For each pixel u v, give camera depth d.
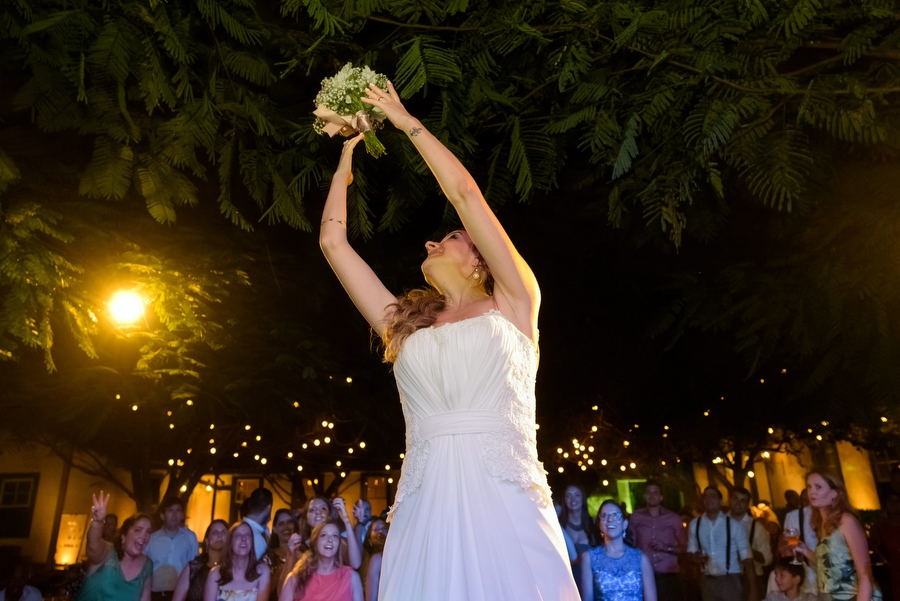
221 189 3.43
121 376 9.43
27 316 4.54
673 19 2.72
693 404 15.52
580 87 2.93
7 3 2.98
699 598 6.51
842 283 3.93
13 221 4.67
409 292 2.04
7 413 9.83
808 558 5.11
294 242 8.94
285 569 5.54
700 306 4.63
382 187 3.41
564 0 2.72
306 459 17.52
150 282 6.77
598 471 19.44
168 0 3.10
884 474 22.72
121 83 3.02
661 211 3.17
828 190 4.11
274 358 9.57
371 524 6.62
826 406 3.93
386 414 12.17
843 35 3.09
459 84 2.89
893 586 6.39
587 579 4.90
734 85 2.80
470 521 1.62
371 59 3.08
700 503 7.13
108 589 5.37
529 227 7.27
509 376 1.74
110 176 3.63
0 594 7.43
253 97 3.47
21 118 4.34
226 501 22.67
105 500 5.55
